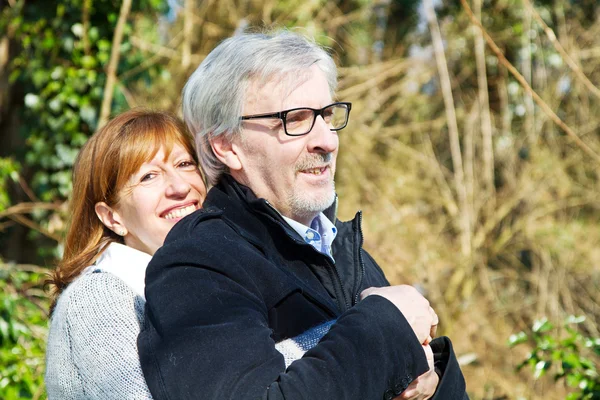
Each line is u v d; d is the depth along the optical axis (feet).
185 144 9.16
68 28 24.40
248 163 7.46
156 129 8.98
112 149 8.87
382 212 32.89
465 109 36.58
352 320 6.07
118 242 9.25
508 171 33.50
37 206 23.11
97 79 24.59
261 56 7.29
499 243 31.53
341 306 7.19
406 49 38.65
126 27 24.48
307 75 7.33
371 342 5.93
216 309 6.21
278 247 7.23
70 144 25.05
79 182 9.11
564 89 34.30
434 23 32.07
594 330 30.48
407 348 6.09
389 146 36.22
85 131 25.05
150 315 6.54
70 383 7.37
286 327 6.72
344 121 8.02
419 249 30.30
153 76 26.45
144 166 8.87
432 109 37.09
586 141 33.63
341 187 33.86
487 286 30.42
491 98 36.40
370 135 34.86
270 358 5.98
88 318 7.41
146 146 8.84
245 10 33.50
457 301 29.60
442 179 33.12
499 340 28.96
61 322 7.71
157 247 9.02
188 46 30.40
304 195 7.34
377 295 6.37
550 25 34.68
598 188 33.19
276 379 5.78
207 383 5.84
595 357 17.46
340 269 7.59
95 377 7.04
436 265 30.25
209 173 7.80
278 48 7.35
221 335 6.04
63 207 23.89
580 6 35.47
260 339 6.05
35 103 24.85
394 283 29.35
